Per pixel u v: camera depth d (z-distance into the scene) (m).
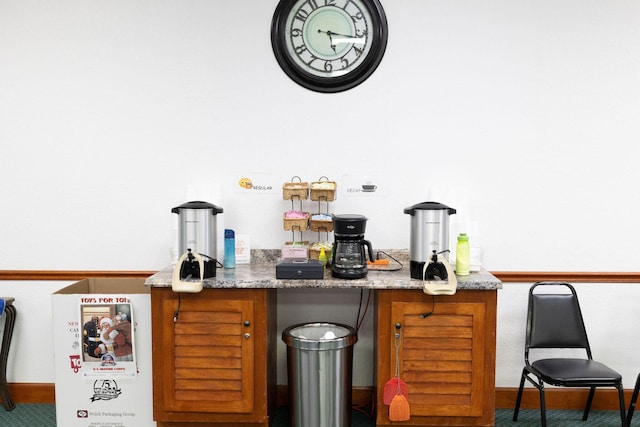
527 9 2.94
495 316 2.47
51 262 3.10
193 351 2.53
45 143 3.05
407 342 2.50
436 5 2.94
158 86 3.01
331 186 2.88
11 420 2.88
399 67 2.97
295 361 2.56
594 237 3.00
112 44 3.00
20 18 3.00
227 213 3.05
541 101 2.96
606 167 2.97
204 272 2.57
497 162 2.99
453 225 2.85
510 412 2.99
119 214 3.07
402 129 3.00
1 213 3.08
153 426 2.62
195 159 3.03
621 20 2.92
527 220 3.01
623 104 2.95
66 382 2.60
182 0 2.98
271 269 2.82
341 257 2.58
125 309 2.56
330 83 2.96
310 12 2.97
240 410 2.53
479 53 2.96
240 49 2.99
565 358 2.84
